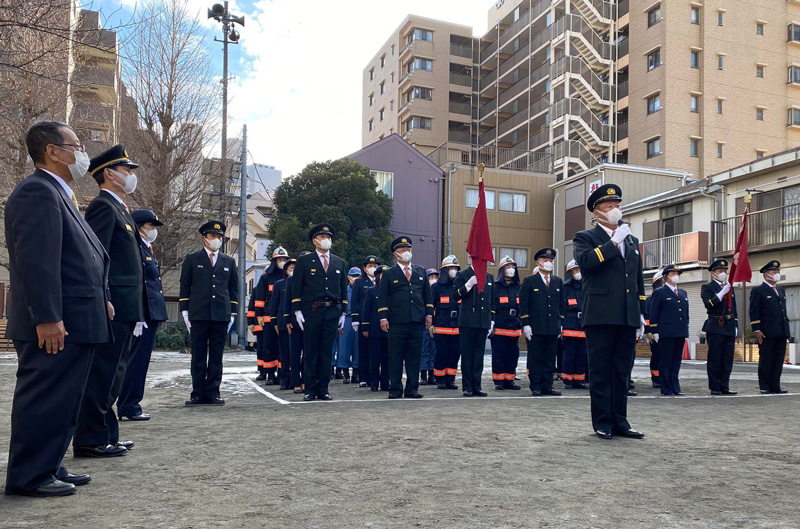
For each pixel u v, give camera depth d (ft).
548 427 19.93
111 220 16.47
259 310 39.88
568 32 132.98
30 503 11.28
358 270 44.06
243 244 81.97
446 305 36.58
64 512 10.70
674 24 122.01
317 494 11.94
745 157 123.75
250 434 18.21
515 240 115.03
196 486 12.48
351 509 11.00
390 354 30.32
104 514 10.59
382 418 21.45
